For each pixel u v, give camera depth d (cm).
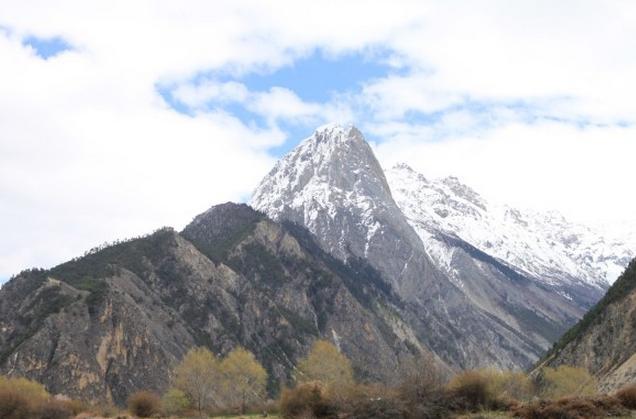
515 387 11031
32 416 11244
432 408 8269
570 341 16712
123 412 12988
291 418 9019
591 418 7562
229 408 13688
